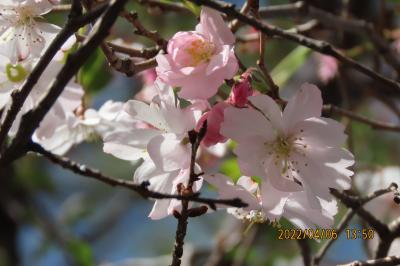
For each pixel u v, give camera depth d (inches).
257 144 17.1
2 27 18.6
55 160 16.1
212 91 17.0
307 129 17.2
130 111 17.8
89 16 15.8
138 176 17.6
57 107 18.9
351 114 21.5
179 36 17.2
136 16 18.1
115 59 17.5
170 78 17.1
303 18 24.3
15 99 16.0
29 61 18.6
